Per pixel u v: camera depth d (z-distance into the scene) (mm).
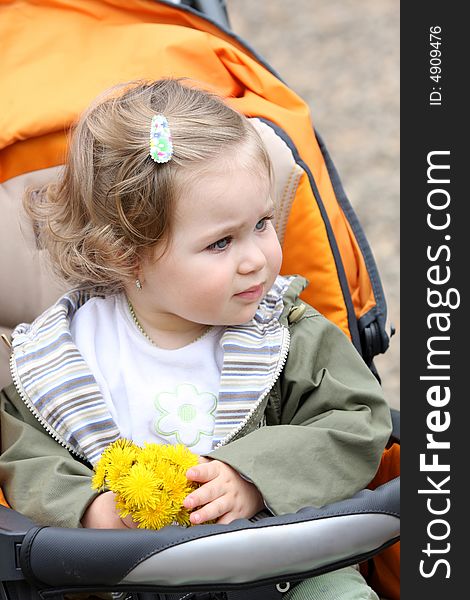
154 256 1725
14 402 1871
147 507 1499
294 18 6828
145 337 1856
